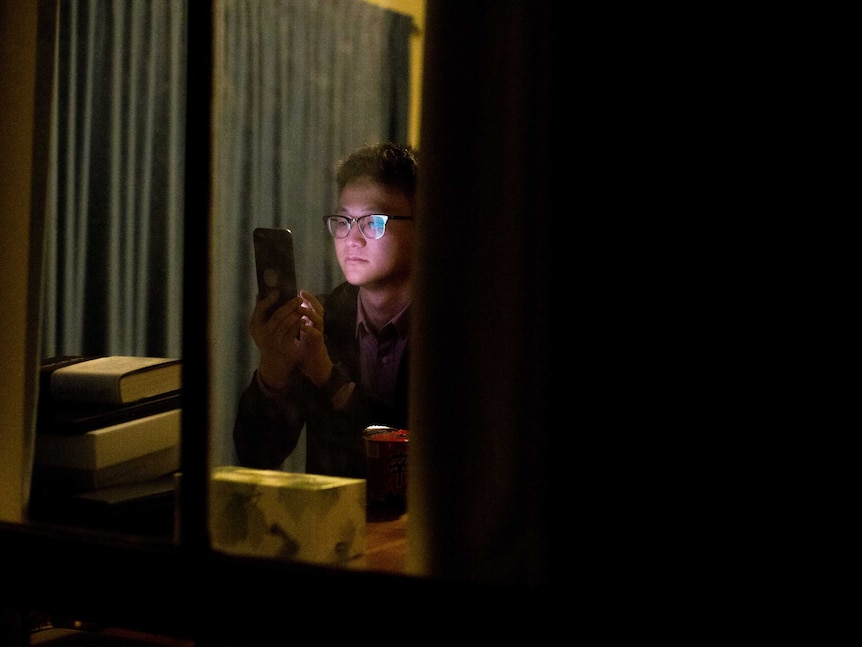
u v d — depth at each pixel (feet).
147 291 9.97
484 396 3.09
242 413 5.14
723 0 2.68
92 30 9.12
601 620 2.68
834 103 2.56
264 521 3.37
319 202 12.17
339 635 3.07
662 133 2.73
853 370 2.52
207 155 3.41
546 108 2.90
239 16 10.89
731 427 2.64
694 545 2.67
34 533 3.77
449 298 3.14
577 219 2.79
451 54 3.15
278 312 5.03
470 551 3.09
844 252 2.54
